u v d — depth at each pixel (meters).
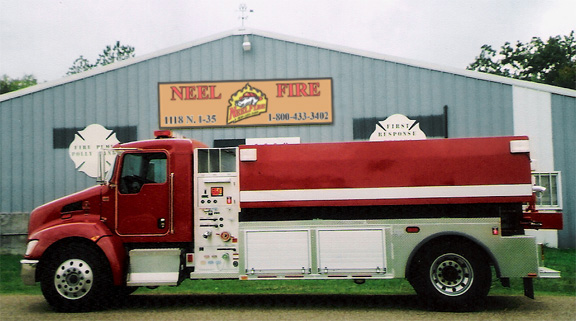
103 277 7.90
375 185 7.77
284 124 16.14
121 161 8.25
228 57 16.28
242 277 7.87
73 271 7.86
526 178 7.63
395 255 7.72
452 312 7.64
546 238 15.55
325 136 16.03
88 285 7.86
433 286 7.59
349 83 16.02
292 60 16.16
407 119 15.81
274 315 7.54
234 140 16.20
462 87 15.73
